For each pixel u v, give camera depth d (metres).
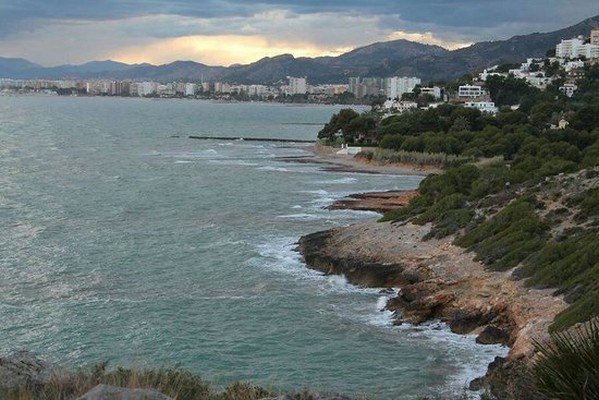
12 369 12.45
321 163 124.38
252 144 165.50
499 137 120.50
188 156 135.50
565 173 60.53
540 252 39.94
